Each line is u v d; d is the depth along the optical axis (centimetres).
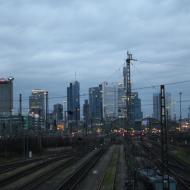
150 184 5216
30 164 8975
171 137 16912
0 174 6888
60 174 7275
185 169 8175
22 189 5297
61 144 15525
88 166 8762
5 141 11206
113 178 6594
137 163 8325
